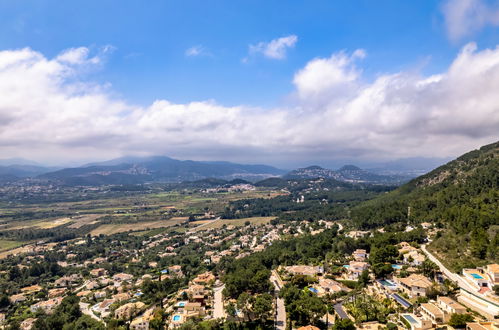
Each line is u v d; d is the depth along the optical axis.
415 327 111.62
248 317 142.12
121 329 151.88
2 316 194.00
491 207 199.00
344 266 188.75
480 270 145.25
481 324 104.88
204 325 142.50
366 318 127.56
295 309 131.25
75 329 164.38
